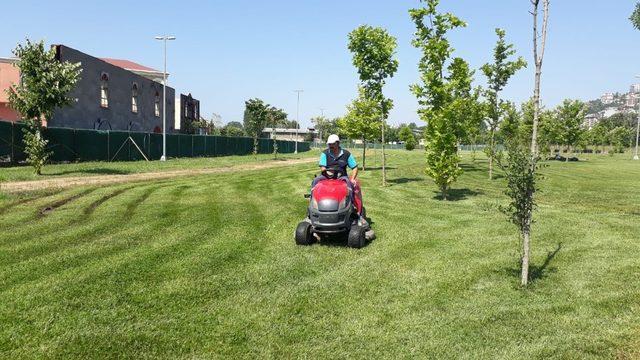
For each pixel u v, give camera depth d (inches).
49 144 1082.7
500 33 919.0
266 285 247.4
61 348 173.3
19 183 702.5
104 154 1279.5
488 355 174.2
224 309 214.2
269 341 183.6
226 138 2053.4
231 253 309.3
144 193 620.1
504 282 257.0
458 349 179.2
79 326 192.4
